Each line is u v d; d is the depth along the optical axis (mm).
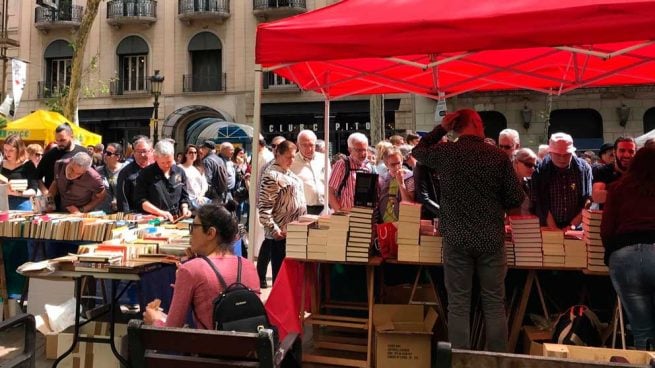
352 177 5734
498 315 3545
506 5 3525
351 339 4574
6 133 13070
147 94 24281
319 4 23234
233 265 2848
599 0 3270
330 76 6156
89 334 3602
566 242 3850
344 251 3982
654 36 3072
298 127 23703
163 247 3842
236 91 23672
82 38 15086
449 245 3590
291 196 5250
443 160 3680
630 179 3385
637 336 3301
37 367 3764
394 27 3529
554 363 1855
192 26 24156
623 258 3291
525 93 21656
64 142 6617
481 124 3805
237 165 11109
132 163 6008
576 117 21719
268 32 3818
